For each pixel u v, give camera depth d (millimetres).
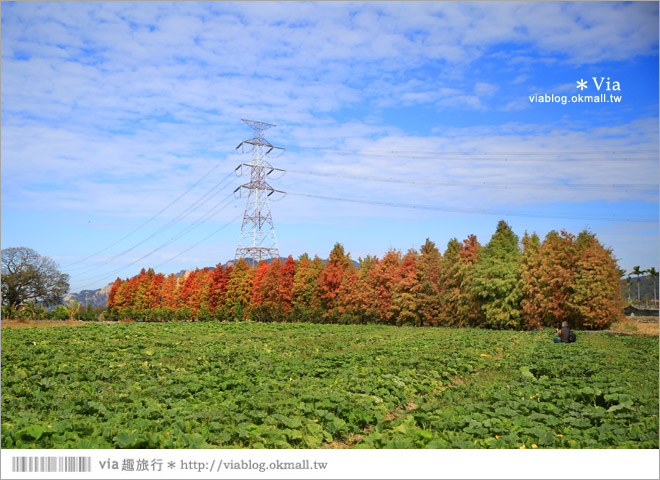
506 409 10383
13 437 8109
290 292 64875
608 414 10242
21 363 17281
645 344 25422
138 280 96062
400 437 8539
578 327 39875
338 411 10461
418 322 51406
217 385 13719
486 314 45000
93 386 13344
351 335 34938
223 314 75000
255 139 76750
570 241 40531
